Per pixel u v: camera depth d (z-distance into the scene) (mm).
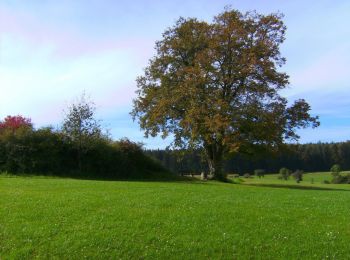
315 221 15930
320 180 94750
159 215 16141
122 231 14180
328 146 120812
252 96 42969
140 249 12898
